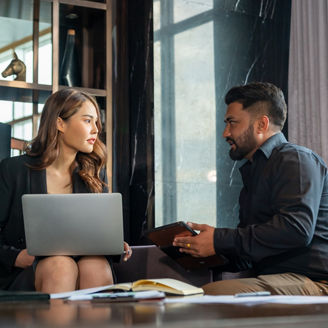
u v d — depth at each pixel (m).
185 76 3.52
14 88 3.33
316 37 3.56
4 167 2.44
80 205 1.95
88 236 1.96
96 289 1.53
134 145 3.56
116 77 3.67
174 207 3.42
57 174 2.45
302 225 2.15
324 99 3.46
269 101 2.49
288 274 2.21
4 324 0.75
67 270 1.91
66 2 3.46
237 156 2.54
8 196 2.39
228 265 2.42
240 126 2.51
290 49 3.72
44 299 1.30
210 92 3.56
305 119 3.61
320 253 2.23
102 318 0.83
